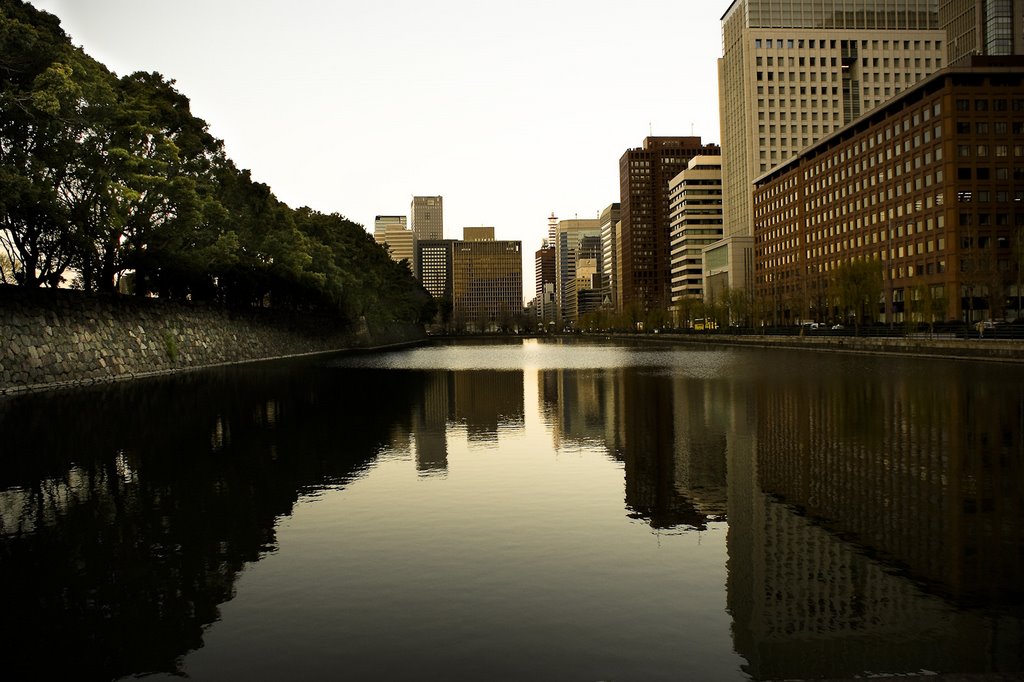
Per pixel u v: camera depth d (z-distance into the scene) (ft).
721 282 547.08
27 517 35.42
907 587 24.32
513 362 201.46
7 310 109.91
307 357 250.78
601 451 52.85
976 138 293.43
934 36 522.47
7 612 23.52
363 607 23.35
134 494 40.14
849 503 35.76
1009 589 23.95
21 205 109.70
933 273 307.17
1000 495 36.73
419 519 34.09
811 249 422.82
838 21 529.86
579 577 25.76
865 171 359.66
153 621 22.65
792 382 108.17
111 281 151.64
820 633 20.84
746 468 45.16
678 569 26.48
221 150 190.19
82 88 114.21
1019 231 256.73
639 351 271.90
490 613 22.68
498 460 49.83
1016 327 200.23
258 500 38.42
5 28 99.45
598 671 18.79
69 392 105.91
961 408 71.51
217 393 104.32
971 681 17.70
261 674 19.02
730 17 566.77
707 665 19.04
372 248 395.55
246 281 220.23
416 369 167.84
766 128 522.88
